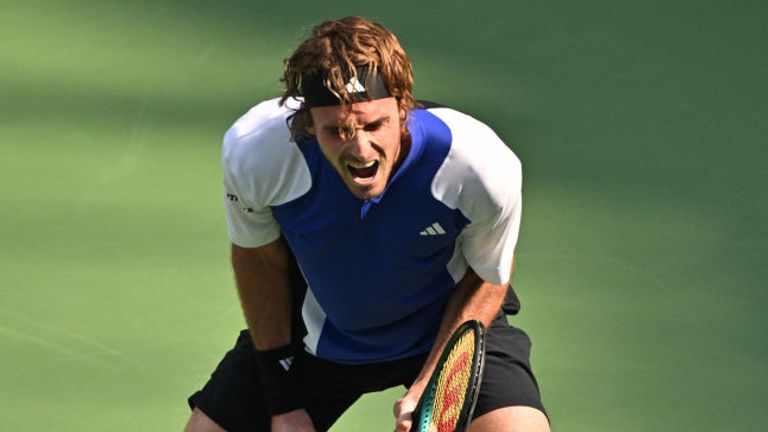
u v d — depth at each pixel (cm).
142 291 1855
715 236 1952
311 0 2550
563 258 1908
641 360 1722
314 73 1101
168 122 2227
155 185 2080
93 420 1628
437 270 1288
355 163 1116
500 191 1209
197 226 1991
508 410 1287
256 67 2364
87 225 1991
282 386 1355
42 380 1692
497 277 1288
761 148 2153
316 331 1355
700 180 2077
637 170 2102
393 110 1117
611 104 2262
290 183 1216
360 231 1228
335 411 1427
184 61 2388
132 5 2547
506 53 2394
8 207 2027
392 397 1691
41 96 2297
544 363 1716
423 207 1210
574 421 1623
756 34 2469
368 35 1108
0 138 2191
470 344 1191
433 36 2436
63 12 2533
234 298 1847
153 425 1623
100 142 2181
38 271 1894
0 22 2505
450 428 1195
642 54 2406
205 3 2548
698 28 2483
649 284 1856
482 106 2250
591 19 2500
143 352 1744
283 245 1323
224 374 1395
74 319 1802
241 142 1214
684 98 2284
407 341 1351
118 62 2388
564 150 2145
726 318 1792
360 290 1280
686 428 1614
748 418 1628
